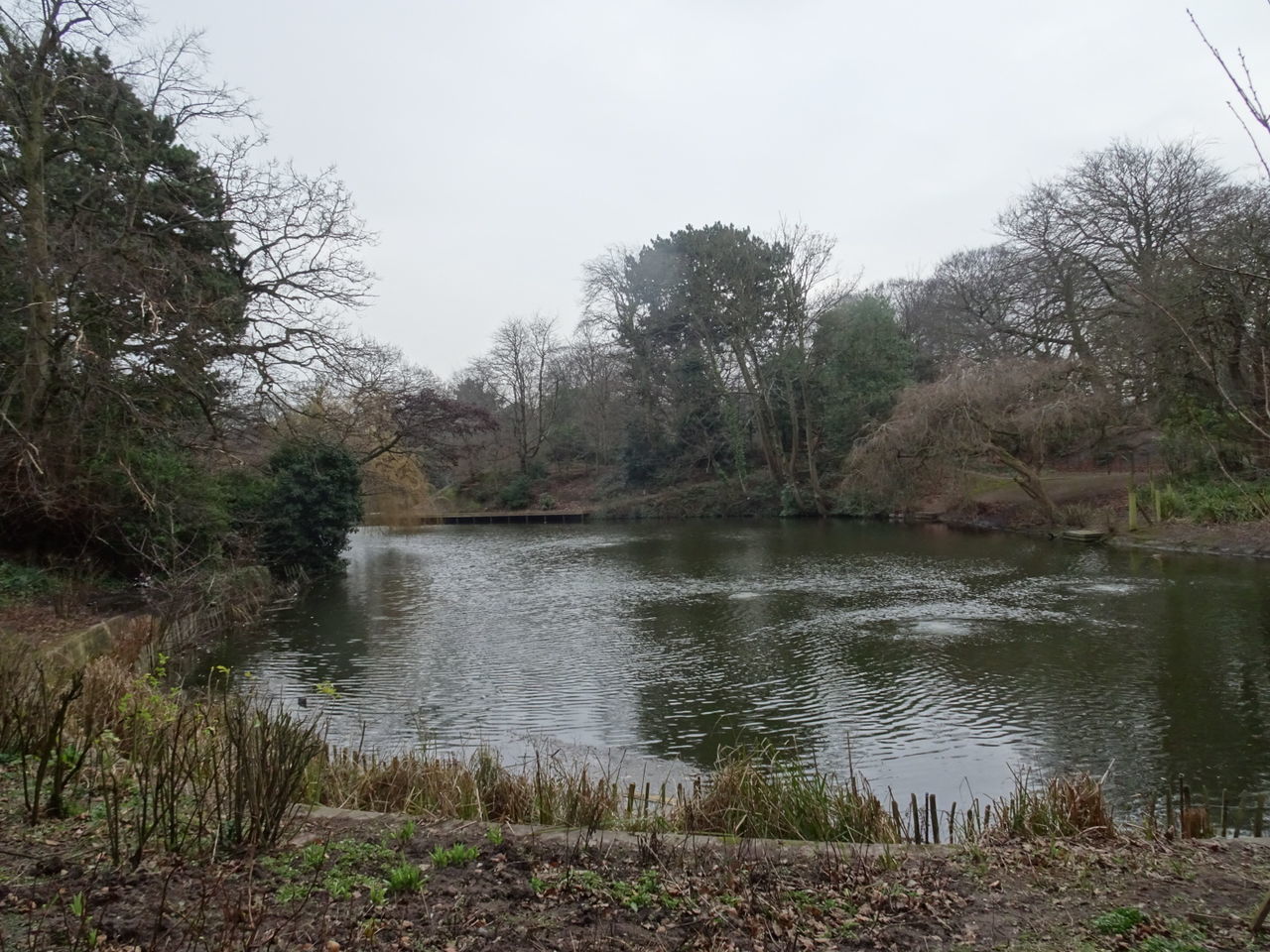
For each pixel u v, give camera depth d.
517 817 5.77
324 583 23.58
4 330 13.95
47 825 4.50
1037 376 29.09
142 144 16.52
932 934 3.68
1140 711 9.85
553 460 61.94
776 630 15.22
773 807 5.71
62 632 11.25
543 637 15.41
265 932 3.42
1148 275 21.88
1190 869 4.50
